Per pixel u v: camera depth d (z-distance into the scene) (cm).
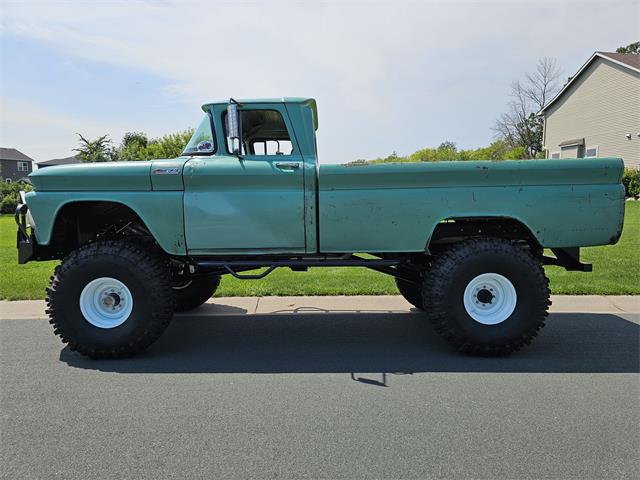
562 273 795
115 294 459
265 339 517
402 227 459
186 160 468
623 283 720
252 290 708
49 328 562
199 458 281
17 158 7119
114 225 523
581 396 362
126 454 286
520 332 445
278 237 465
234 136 450
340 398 362
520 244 507
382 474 263
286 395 369
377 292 702
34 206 455
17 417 336
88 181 455
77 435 309
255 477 262
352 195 457
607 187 450
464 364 436
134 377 410
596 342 492
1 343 508
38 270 923
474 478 259
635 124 2411
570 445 292
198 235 463
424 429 312
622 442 295
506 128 4391
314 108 514
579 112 2809
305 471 266
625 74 2452
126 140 4156
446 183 454
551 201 448
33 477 264
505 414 333
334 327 559
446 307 447
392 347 487
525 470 266
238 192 460
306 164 459
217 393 374
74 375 416
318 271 862
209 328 559
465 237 496
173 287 494
